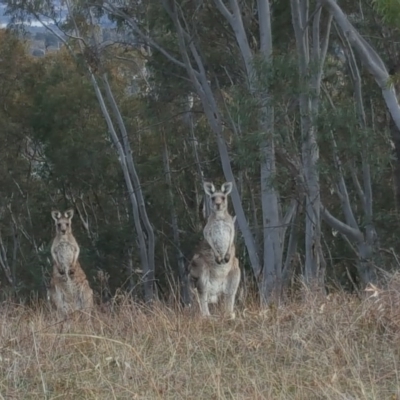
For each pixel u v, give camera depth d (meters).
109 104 51.62
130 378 12.92
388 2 19.84
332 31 41.31
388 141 38.75
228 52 41.88
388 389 12.23
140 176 51.34
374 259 36.56
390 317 14.66
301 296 18.52
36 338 14.62
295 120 34.00
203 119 49.84
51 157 52.09
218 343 14.53
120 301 22.02
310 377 12.63
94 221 55.19
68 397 12.46
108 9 41.19
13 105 54.09
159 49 39.75
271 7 39.72
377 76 27.31
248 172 41.66
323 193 38.78
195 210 52.09
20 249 53.03
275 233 35.50
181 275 44.62
